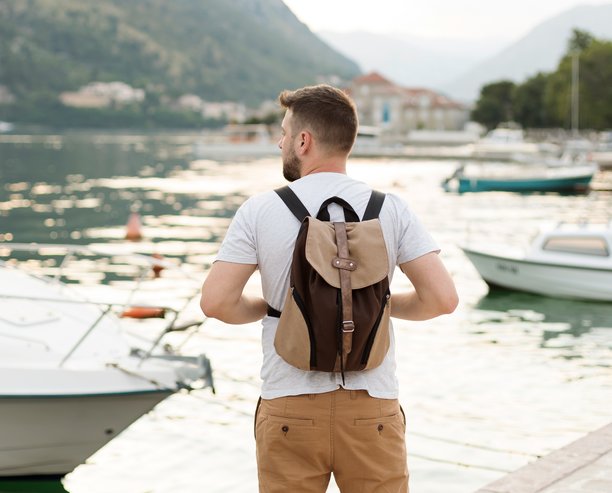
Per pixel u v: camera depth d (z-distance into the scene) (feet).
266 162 221.87
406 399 30.71
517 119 368.89
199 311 44.47
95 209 108.78
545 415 28.96
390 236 8.16
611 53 273.54
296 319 7.73
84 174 179.01
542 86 359.25
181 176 170.81
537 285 49.62
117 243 77.77
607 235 48.78
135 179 163.12
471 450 25.76
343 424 8.07
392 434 8.27
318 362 7.72
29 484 21.36
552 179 136.46
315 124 8.21
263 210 8.10
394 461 8.28
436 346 38.19
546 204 115.96
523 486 12.59
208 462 24.44
